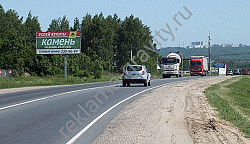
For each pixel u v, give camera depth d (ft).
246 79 257.75
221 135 41.98
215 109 68.54
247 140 40.11
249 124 51.52
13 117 52.39
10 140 37.22
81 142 36.65
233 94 129.08
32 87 126.00
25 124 46.65
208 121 52.47
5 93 96.68
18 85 133.69
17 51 244.22
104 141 37.11
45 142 36.50
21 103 70.64
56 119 50.96
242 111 78.59
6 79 165.07
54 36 196.54
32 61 239.50
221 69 421.59
